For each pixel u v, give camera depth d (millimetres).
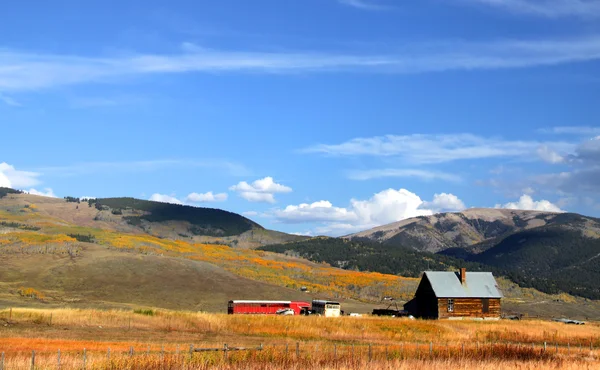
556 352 50500
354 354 42531
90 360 35750
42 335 56281
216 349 40344
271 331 65875
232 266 199375
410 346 51562
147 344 50875
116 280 138750
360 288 181750
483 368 37844
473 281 98062
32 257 158875
